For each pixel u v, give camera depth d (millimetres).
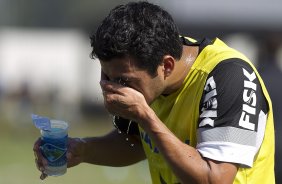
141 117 9586
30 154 44531
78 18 94250
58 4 104188
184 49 10180
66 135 10641
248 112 9680
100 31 9570
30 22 104688
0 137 57156
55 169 10594
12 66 91062
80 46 89125
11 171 34625
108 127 64688
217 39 10617
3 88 80562
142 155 12367
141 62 9484
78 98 84188
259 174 10289
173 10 56250
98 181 31938
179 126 10250
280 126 19500
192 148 9609
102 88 9742
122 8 9734
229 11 56625
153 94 9828
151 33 9500
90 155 12016
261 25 56719
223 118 9625
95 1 98312
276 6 56500
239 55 10133
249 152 9633
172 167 9477
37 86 87375
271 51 20250
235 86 9695
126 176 35000
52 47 91812
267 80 19922
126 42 9367
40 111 75750
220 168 9438
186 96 10109
